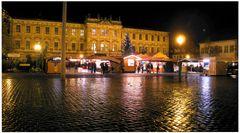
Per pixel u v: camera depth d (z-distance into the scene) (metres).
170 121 7.85
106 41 80.75
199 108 10.11
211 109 9.93
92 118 8.16
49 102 11.19
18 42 74.19
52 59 40.75
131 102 11.40
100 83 22.11
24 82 22.41
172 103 11.24
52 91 15.40
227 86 20.28
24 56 74.31
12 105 10.34
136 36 85.31
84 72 44.28
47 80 25.28
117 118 8.18
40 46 72.12
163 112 9.20
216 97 13.44
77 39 79.38
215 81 26.64
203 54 78.62
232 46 69.38
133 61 48.25
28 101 11.41
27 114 8.66
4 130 6.75
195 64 52.28
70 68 55.81
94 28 79.56
